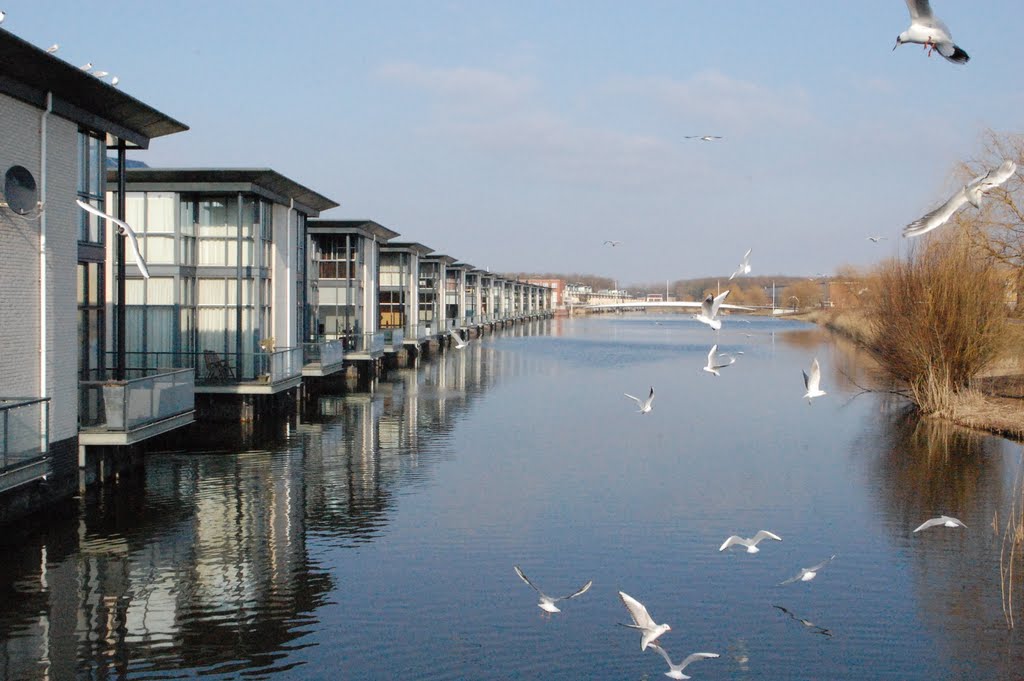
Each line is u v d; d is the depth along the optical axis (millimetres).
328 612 15531
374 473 26188
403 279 67750
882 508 22922
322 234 53719
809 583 17359
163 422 23578
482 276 116438
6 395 18766
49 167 20266
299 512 21703
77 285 21969
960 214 39594
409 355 68562
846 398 45094
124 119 23344
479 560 18406
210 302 34281
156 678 13039
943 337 38438
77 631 14539
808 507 22984
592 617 15555
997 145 39531
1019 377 44438
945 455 29875
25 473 18062
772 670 13758
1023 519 20453
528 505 22734
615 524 21172
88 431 21594
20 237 19203
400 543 19422
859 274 104188
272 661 13672
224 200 34312
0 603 15680
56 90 20047
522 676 13383
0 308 18578
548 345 89688
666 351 81250
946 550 19453
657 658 14039
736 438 33125
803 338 102438
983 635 15086
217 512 21484
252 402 33219
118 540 19141
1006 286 39438
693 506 22922
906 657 14234
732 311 166375
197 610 15492
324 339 50562
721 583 17359
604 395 45969
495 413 38938
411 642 14414
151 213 33000
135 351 32719
